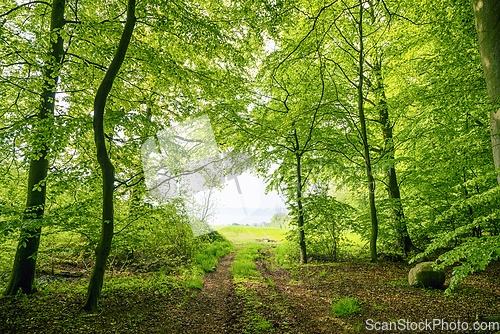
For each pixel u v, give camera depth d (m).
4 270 6.46
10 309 4.38
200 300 5.93
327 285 6.62
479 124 7.23
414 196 9.88
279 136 10.33
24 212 5.06
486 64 3.47
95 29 5.95
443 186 8.97
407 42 8.34
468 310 4.50
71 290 5.59
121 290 5.77
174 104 7.62
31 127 5.33
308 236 10.23
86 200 5.41
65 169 5.39
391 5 8.00
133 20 4.98
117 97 7.38
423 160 8.27
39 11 6.96
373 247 8.77
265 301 5.61
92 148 6.97
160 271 7.58
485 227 8.88
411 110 9.67
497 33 3.32
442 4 7.16
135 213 5.67
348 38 9.05
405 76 8.79
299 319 4.72
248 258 10.50
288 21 6.89
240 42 7.52
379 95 8.98
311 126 10.00
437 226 9.41
